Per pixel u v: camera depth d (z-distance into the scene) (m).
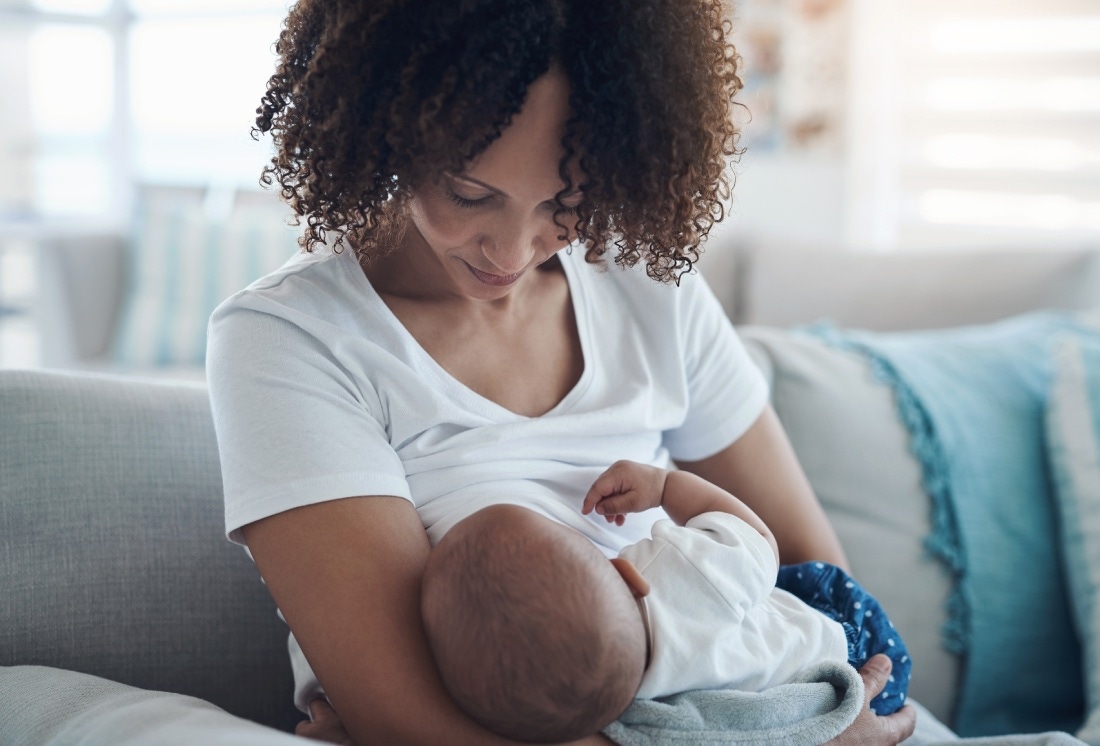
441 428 1.00
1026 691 1.51
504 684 0.82
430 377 1.00
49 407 1.11
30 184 4.48
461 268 0.92
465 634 0.83
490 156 0.82
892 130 3.54
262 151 4.46
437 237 0.89
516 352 1.06
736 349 1.22
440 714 0.84
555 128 0.83
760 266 2.30
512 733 0.84
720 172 0.98
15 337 4.16
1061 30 3.11
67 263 3.44
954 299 2.09
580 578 0.84
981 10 3.25
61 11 4.52
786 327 2.22
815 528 1.23
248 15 4.41
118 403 1.15
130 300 3.46
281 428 0.90
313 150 0.90
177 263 3.45
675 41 0.89
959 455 1.56
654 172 0.89
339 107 0.87
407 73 0.82
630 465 1.04
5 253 4.13
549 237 0.91
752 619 0.97
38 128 4.50
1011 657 1.50
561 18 0.81
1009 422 1.62
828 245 2.29
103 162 4.73
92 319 3.52
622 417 1.07
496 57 0.79
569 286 1.11
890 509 1.52
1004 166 3.26
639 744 0.86
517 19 0.79
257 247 3.44
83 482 1.10
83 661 1.06
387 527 0.89
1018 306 2.04
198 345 3.37
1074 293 2.03
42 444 1.09
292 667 1.15
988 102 3.27
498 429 1.00
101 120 4.70
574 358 1.10
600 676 0.82
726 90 0.98
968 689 1.48
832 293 2.19
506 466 1.00
